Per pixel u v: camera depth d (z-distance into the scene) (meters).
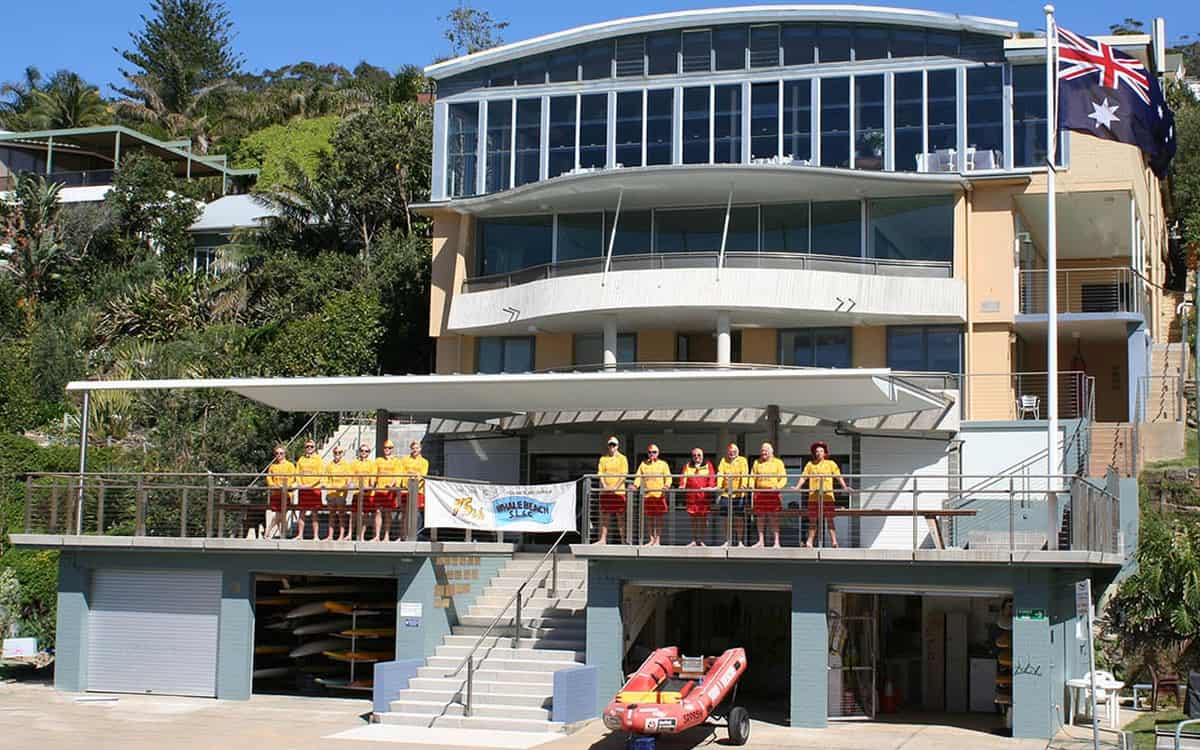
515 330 37.56
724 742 21.28
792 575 23.22
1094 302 41.88
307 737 21.75
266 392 29.08
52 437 44.12
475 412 33.94
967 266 34.66
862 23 36.25
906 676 27.19
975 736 22.03
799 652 23.05
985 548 23.55
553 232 37.69
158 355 46.62
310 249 55.78
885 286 34.34
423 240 52.34
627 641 24.64
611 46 38.28
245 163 85.00
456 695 23.42
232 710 24.88
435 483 25.61
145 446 41.94
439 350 38.84
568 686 22.48
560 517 25.36
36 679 29.34
